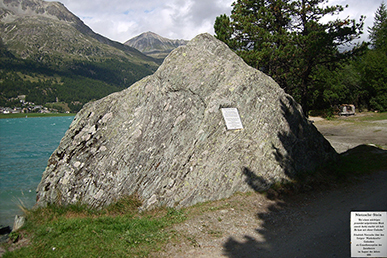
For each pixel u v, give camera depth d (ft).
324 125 93.50
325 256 16.07
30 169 76.84
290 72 76.79
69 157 27.12
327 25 73.67
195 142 27.43
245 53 70.79
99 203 24.97
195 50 33.01
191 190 25.50
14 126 339.77
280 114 33.01
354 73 124.67
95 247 17.72
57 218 23.66
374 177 32.71
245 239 19.13
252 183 27.58
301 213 23.31
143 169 25.95
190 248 18.02
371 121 91.76
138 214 24.16
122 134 27.40
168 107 28.40
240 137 29.45
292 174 29.68
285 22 79.36
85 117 28.60
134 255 17.03
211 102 29.40
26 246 18.44
